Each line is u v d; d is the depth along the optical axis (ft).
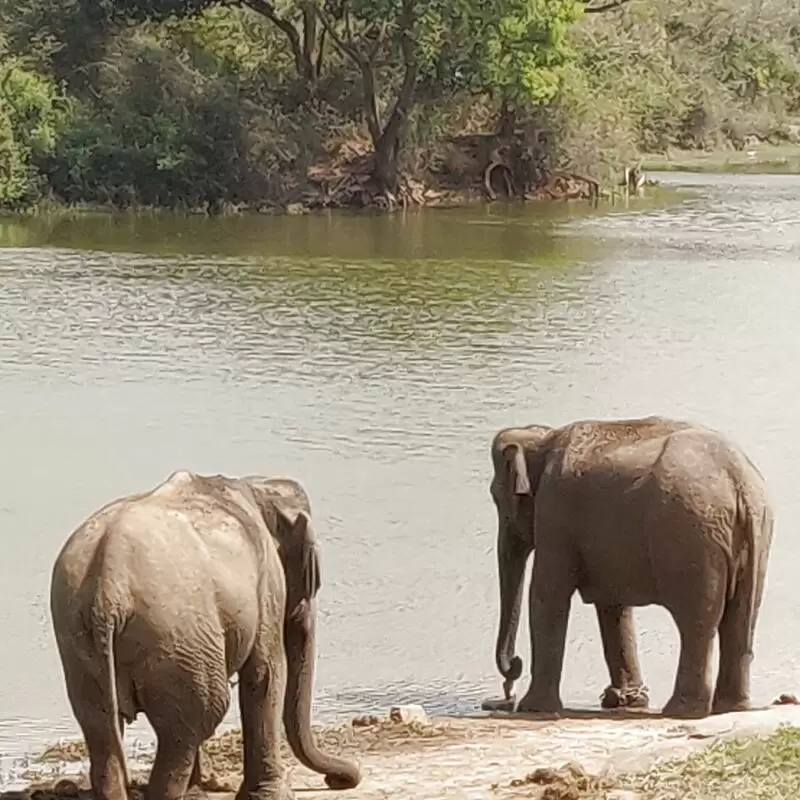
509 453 41.29
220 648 28.14
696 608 38.96
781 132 295.48
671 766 32.30
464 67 191.31
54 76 199.11
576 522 40.34
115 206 191.31
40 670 45.98
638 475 39.73
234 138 193.88
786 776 31.32
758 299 124.57
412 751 36.04
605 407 86.99
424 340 105.91
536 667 41.27
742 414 85.40
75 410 83.46
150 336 105.60
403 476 70.85
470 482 69.87
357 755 35.76
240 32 208.44
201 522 28.68
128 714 28.04
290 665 31.30
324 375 93.81
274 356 99.35
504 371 95.96
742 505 39.09
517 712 41.09
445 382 92.27
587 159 210.59
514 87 193.36
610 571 40.06
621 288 129.49
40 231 167.43
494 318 115.03
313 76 203.92
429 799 31.35
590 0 217.56
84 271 135.13
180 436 78.23
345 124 203.00
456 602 53.52
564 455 40.70
